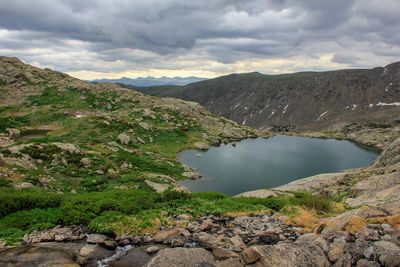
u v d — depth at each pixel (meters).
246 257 9.19
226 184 53.75
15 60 124.50
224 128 122.88
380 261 8.01
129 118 95.56
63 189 30.55
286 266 8.66
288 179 58.50
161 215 16.06
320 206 18.50
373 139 126.38
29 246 10.70
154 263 8.98
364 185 24.53
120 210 15.97
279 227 13.89
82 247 11.27
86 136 69.00
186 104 145.62
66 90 110.94
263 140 122.19
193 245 11.68
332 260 8.98
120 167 47.59
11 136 65.38
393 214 11.27
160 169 56.28
